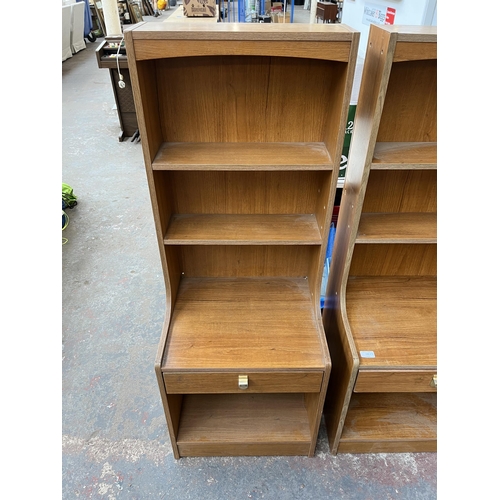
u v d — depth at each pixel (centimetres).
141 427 169
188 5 227
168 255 137
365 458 160
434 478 154
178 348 133
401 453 162
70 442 164
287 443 156
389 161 114
